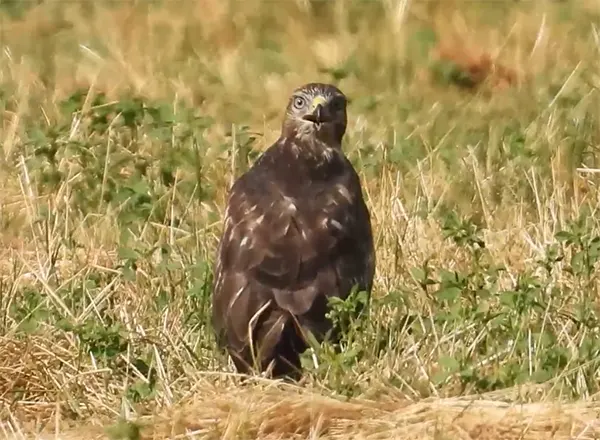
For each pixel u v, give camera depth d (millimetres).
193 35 22188
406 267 14117
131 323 13117
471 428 11266
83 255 14633
